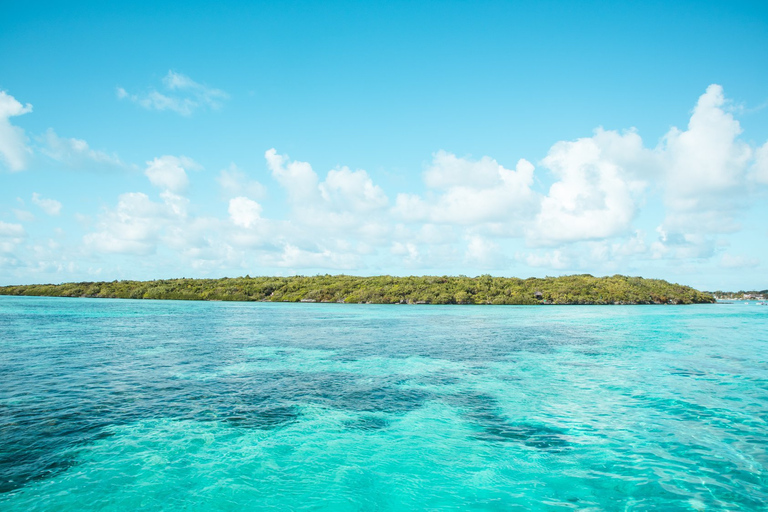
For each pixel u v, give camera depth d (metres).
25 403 17.11
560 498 10.65
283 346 33.50
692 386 21.14
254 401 17.94
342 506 10.30
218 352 30.20
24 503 10.00
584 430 15.03
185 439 13.86
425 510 10.13
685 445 13.76
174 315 66.19
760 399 18.88
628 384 21.45
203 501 10.39
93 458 12.34
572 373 23.95
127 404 17.23
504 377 22.86
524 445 13.74
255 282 150.38
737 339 40.81
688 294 151.25
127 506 10.08
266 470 11.97
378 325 52.78
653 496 10.69
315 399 18.38
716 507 10.17
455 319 64.44
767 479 11.51
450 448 13.48
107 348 31.39
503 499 10.62
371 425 15.38
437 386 20.83
